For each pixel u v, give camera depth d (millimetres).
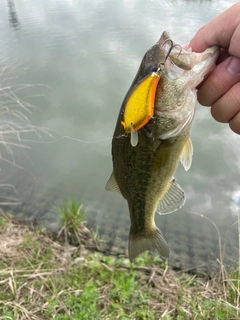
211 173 880
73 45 1655
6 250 575
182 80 250
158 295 510
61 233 659
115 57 1516
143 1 2562
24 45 1595
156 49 253
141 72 259
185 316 469
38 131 980
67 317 447
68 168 885
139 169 287
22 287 500
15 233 644
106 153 944
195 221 733
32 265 541
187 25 1861
